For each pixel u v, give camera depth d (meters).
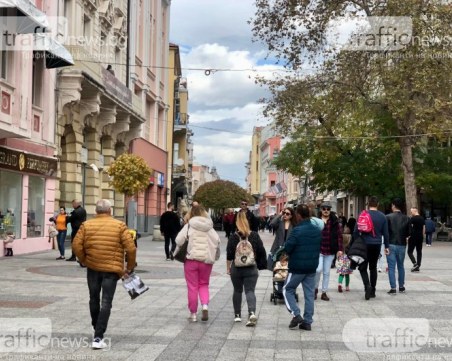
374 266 12.84
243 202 16.28
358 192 42.00
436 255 27.86
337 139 35.44
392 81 30.05
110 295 7.89
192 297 9.88
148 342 8.21
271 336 8.78
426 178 41.16
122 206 36.69
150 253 25.41
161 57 48.12
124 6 35.53
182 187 66.06
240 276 9.80
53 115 24.38
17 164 21.19
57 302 11.23
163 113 49.56
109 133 32.44
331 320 10.16
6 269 16.95
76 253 7.95
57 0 24.20
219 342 8.32
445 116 30.08
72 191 27.28
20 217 22.27
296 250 9.28
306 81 31.94
